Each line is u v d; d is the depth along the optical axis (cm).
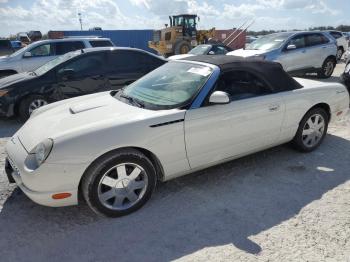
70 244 278
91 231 295
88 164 287
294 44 1039
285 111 404
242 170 406
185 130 329
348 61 788
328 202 330
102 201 303
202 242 275
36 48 1031
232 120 358
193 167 351
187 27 2358
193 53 1370
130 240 281
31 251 271
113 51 704
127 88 414
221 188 364
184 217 312
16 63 993
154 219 310
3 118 706
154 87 384
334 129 555
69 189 288
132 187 317
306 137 446
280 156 445
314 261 248
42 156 281
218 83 356
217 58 393
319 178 381
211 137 348
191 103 337
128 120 309
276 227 292
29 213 325
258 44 1103
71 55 693
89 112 346
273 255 256
